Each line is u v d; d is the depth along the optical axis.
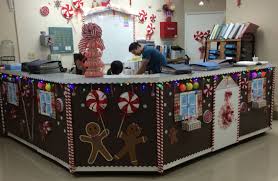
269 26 5.28
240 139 4.12
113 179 3.15
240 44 5.27
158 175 3.22
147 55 4.21
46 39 5.15
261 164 3.47
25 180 3.19
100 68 3.17
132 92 3.08
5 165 3.59
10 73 4.25
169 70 3.27
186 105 3.35
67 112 3.18
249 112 4.22
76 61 4.27
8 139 4.59
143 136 3.14
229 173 3.25
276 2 5.14
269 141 4.26
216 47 5.91
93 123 3.18
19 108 4.21
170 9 6.98
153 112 3.10
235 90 3.94
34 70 3.71
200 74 3.42
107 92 3.11
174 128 3.26
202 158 3.68
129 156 3.20
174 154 3.30
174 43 7.28
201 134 3.59
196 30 7.37
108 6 5.91
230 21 5.88
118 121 3.15
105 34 5.97
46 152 3.72
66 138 3.29
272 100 4.59
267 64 4.38
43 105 3.61
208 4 7.19
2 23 4.84
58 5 5.34
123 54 6.27
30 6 5.06
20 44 5.02
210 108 3.64
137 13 6.43
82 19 5.64
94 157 3.23
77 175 3.28
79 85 3.13
